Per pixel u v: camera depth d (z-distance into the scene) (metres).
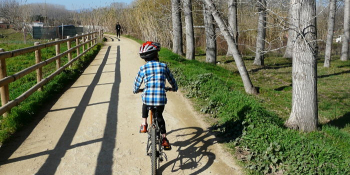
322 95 14.40
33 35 37.31
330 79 18.73
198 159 4.89
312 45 6.61
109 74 11.52
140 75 4.34
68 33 39.38
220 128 5.92
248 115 6.04
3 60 5.89
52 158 4.77
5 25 49.38
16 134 5.59
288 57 27.42
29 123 6.15
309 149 4.68
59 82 9.35
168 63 13.78
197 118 6.76
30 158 4.74
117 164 4.68
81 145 5.25
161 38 25.88
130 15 37.38
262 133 5.28
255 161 4.79
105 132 5.84
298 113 6.88
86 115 6.75
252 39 27.92
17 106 6.66
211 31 18.91
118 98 8.16
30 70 7.15
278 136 5.17
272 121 6.52
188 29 18.22
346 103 12.87
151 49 4.32
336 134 7.25
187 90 9.06
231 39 10.91
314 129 6.90
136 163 4.73
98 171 4.47
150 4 26.33
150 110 4.21
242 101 7.22
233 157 4.95
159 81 4.27
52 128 5.94
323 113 11.12
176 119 6.68
